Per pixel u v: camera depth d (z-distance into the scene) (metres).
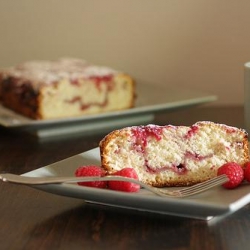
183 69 1.10
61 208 0.55
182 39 1.09
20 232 0.50
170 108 0.90
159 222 0.51
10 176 0.53
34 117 0.96
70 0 1.11
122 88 1.01
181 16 1.08
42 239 0.49
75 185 0.52
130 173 0.54
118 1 1.10
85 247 0.47
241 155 0.59
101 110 1.01
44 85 0.95
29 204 0.56
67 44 1.13
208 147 0.59
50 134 0.84
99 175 0.55
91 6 1.11
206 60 1.09
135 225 0.51
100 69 1.03
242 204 0.48
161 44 1.10
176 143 0.59
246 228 0.50
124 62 1.12
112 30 1.11
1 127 0.90
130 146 0.58
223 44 1.08
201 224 0.50
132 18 1.10
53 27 1.13
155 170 0.58
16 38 1.14
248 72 0.65
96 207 0.55
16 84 0.99
